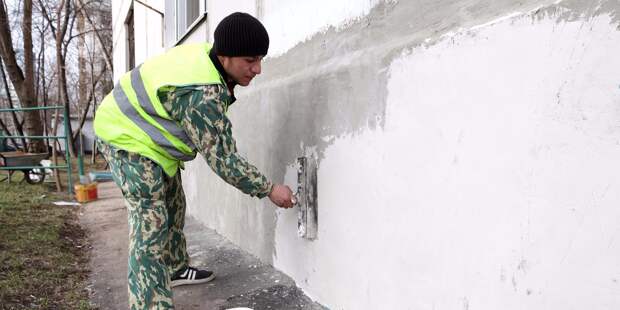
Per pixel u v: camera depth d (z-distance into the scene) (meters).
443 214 1.37
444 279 1.38
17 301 2.48
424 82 1.42
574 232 1.00
